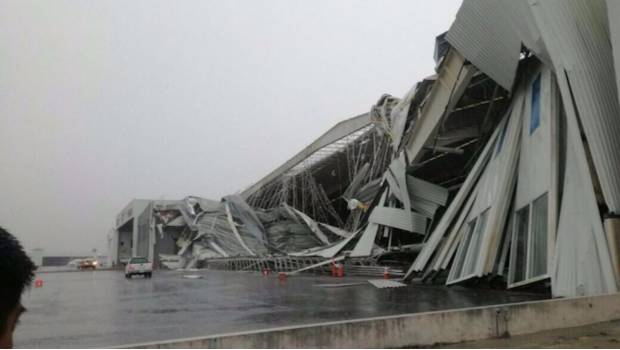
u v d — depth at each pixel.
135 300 19.73
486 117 27.55
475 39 22.27
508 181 20.75
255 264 57.72
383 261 37.53
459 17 22.28
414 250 33.81
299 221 69.25
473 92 28.34
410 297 17.25
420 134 31.58
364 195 53.47
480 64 23.08
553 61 16.08
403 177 35.06
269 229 72.31
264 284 28.78
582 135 15.40
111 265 127.00
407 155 35.03
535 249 17.12
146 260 46.19
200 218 90.00
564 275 14.49
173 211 99.19
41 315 15.00
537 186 18.00
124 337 10.38
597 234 13.45
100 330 11.48
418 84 33.66
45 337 10.54
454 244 24.11
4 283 1.39
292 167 72.69
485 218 21.38
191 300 18.95
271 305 16.12
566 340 8.02
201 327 11.55
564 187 16.22
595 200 13.96
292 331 6.85
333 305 15.48
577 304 9.43
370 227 38.50
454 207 26.11
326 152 66.94
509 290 18.42
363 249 37.44
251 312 14.30
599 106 14.52
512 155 21.27
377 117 43.41
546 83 19.58
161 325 12.06
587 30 14.87
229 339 6.38
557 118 17.80
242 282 32.03
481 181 24.41
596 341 7.86
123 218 120.88
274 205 84.50
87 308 16.92
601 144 14.24
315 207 77.69
